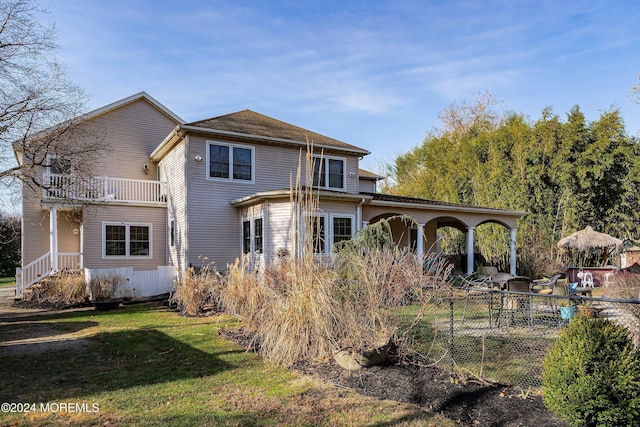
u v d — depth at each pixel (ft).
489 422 12.92
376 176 72.95
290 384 16.87
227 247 50.83
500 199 70.90
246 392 15.90
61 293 43.11
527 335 24.44
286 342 19.89
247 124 55.93
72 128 42.39
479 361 19.06
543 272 61.31
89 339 25.62
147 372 18.65
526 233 66.64
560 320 24.36
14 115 38.06
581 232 50.29
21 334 27.53
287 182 55.21
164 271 47.06
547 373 12.85
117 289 42.91
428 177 92.22
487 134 78.23
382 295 19.19
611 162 63.00
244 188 52.21
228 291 30.89
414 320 19.95
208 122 51.78
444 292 20.86
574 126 64.34
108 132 58.54
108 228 54.49
